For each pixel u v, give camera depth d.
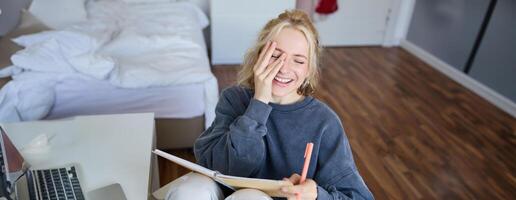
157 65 2.03
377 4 3.95
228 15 3.31
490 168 2.19
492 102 2.98
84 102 1.91
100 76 1.86
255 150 1.04
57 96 1.87
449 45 3.45
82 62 1.81
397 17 4.02
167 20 2.81
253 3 3.29
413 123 2.62
